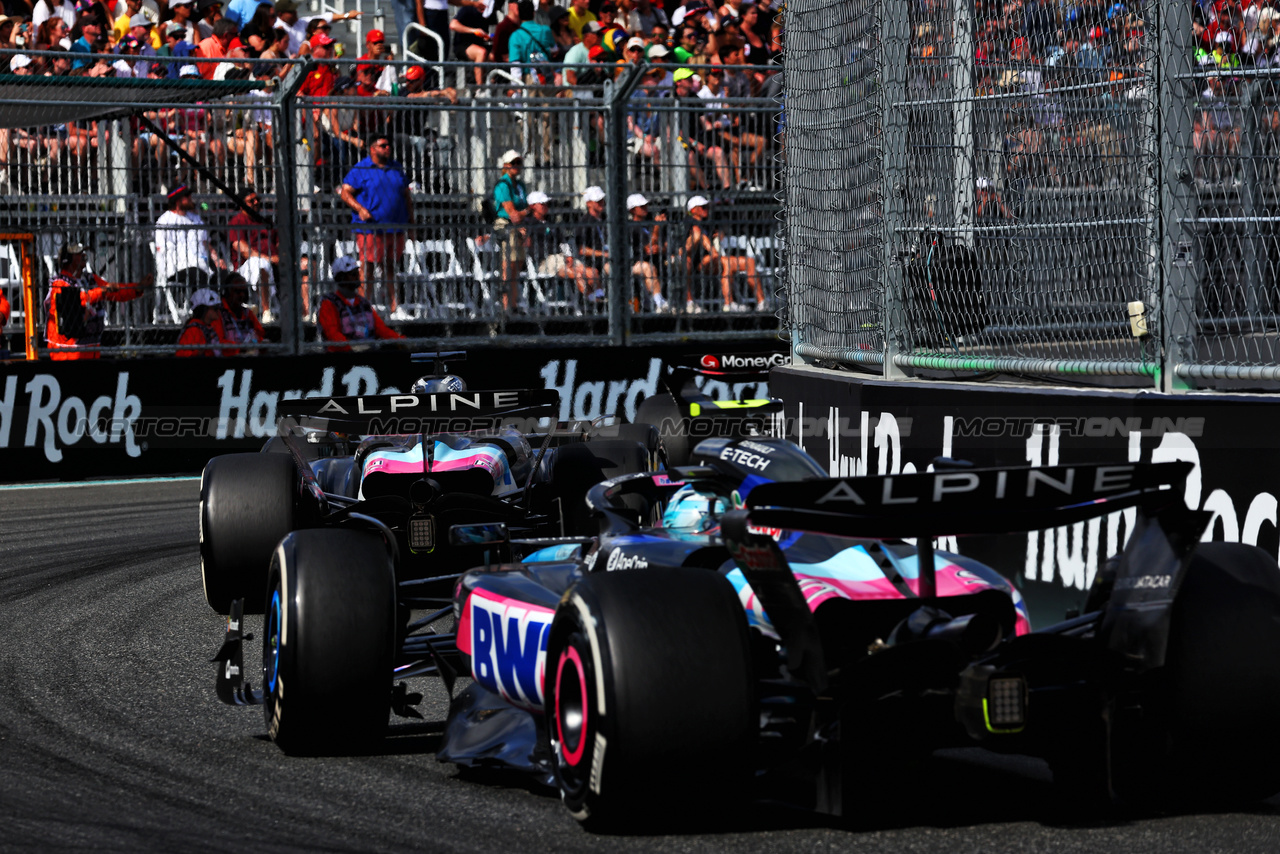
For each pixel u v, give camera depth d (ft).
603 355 177.47
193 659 82.89
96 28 203.41
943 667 47.32
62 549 120.67
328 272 168.76
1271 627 48.78
